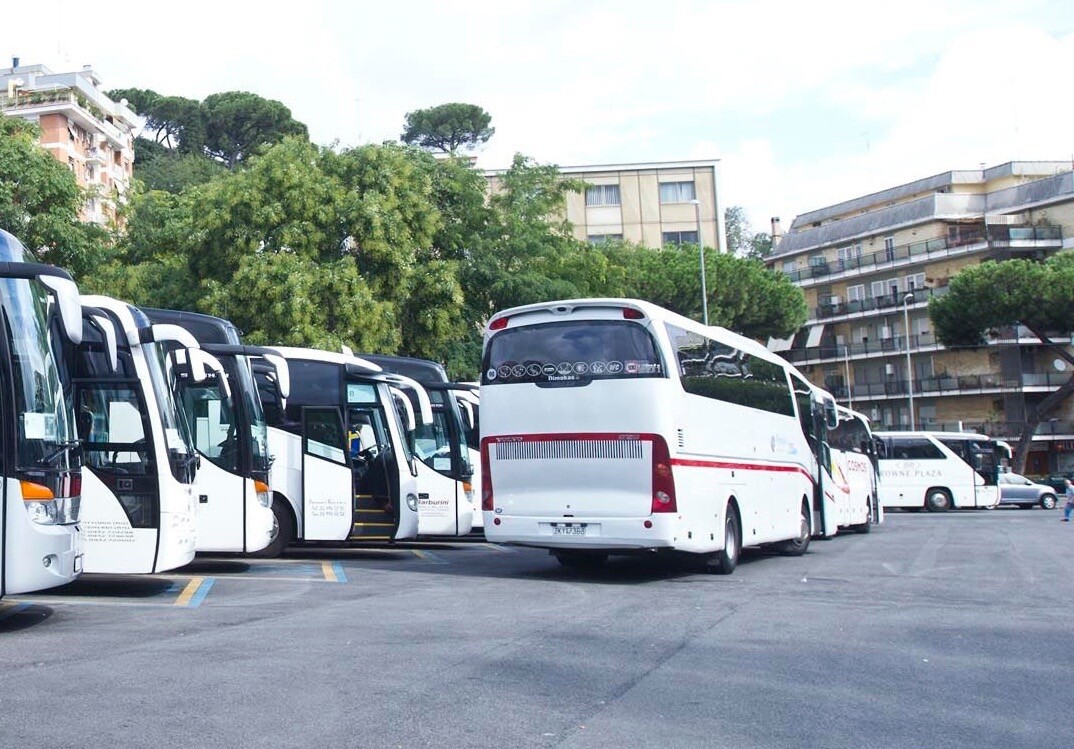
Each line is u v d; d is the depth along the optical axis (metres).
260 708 6.31
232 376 15.21
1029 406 70.56
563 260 35.25
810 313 85.25
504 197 35.78
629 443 13.94
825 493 22.41
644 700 6.84
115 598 11.83
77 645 8.48
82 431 11.95
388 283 29.48
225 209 28.95
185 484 12.38
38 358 9.59
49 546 9.33
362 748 5.50
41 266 9.14
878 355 78.75
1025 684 7.62
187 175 66.56
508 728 6.00
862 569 16.62
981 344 62.25
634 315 14.16
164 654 8.03
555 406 14.32
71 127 70.12
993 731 6.25
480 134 85.44
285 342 27.55
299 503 17.36
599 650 8.60
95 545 11.78
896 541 24.06
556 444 14.27
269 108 80.31
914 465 44.94
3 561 9.10
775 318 59.44
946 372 74.31
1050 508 49.31
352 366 17.83
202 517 14.90
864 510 27.69
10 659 7.85
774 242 98.56
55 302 10.12
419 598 11.95
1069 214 71.75
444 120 84.38
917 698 7.10
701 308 56.91
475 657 8.10
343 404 17.64
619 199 72.81
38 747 5.42
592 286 36.66
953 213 75.75
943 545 22.52
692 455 14.45
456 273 31.92
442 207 32.88
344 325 28.16
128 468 11.91
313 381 17.69
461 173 33.12
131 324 12.14
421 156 33.03
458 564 17.02
